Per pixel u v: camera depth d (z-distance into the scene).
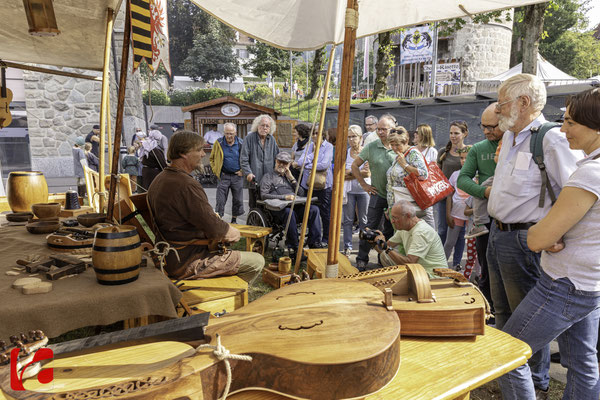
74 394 0.87
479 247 3.57
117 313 1.72
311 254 4.05
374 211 4.99
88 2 3.12
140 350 1.08
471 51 27.00
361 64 40.34
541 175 2.15
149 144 7.40
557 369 3.00
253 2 2.86
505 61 28.09
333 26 2.82
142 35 2.83
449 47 27.84
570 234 1.74
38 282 1.76
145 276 1.99
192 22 55.47
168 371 0.95
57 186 12.88
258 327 1.20
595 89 1.64
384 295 1.37
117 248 1.79
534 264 2.25
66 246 2.26
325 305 1.36
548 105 7.75
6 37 3.89
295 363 1.03
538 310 1.84
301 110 22.97
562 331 1.84
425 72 24.73
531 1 2.14
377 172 4.84
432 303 1.48
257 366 1.05
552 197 2.12
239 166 7.25
